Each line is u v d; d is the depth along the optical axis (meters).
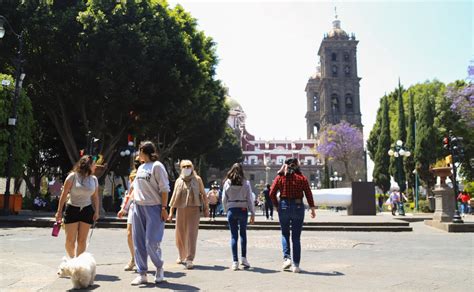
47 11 23.58
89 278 5.50
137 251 5.77
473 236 14.38
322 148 66.38
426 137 40.62
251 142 104.38
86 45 23.22
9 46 23.47
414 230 17.27
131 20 24.12
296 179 6.89
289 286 5.61
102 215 20.47
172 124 29.42
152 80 24.53
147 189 5.82
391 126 57.19
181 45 25.30
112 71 23.53
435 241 12.42
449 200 18.88
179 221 7.60
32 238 11.70
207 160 64.31
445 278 6.20
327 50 91.25
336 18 95.62
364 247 10.74
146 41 23.81
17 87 19.38
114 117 25.58
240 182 7.23
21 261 7.46
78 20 23.06
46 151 32.91
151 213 5.78
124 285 5.63
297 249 6.72
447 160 20.05
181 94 25.66
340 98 88.88
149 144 6.07
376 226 17.16
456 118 48.09
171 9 28.47
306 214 27.66
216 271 6.78
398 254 9.27
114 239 12.05
